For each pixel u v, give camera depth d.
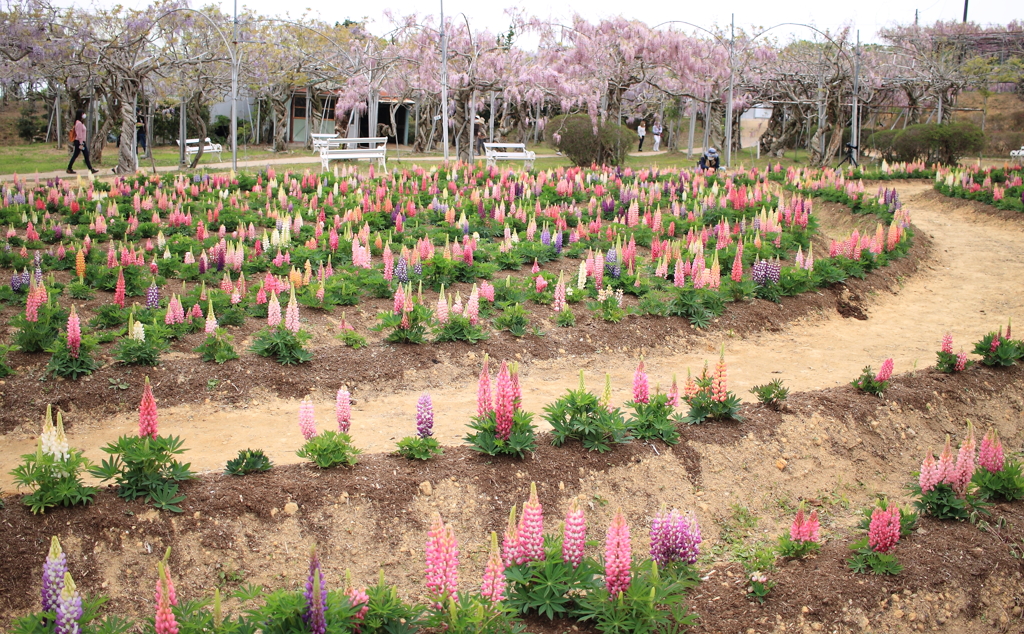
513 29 36.84
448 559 5.04
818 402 8.93
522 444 7.07
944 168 28.89
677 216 18.62
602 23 36.41
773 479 7.84
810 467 8.12
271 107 45.88
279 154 39.09
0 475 7.17
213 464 7.28
